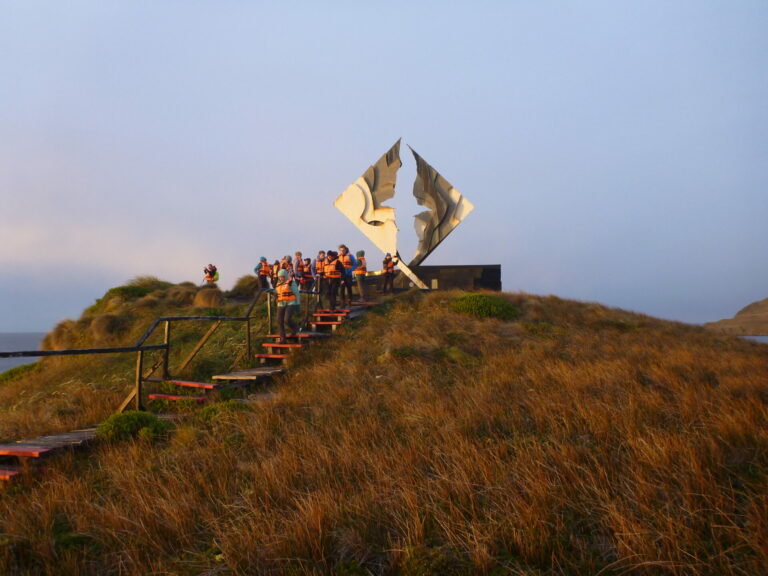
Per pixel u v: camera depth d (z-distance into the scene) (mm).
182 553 3279
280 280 10336
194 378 9266
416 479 4000
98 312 15562
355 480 4207
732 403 5230
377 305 14227
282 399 6809
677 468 3766
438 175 18406
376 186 18234
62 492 4215
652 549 2814
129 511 3797
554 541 3035
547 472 3877
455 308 13141
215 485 4238
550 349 9516
